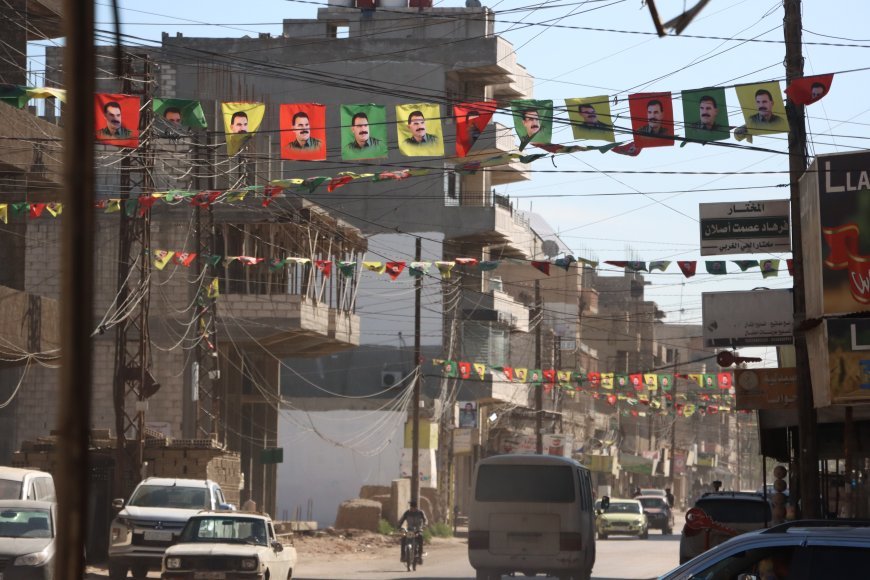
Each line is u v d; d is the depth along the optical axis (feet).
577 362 392.47
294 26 295.89
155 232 206.18
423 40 286.87
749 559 40.11
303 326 207.62
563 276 405.39
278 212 205.87
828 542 39.14
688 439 574.56
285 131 91.09
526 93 310.65
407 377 250.37
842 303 83.25
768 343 111.86
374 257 281.74
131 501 124.88
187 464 156.25
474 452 308.40
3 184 148.97
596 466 395.75
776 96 85.35
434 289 278.87
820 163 85.25
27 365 147.54
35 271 199.82
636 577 138.41
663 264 119.55
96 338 204.85
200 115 90.53
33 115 148.66
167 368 206.39
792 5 92.38
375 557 181.57
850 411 90.12
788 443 118.32
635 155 86.43
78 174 11.07
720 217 110.52
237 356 226.79
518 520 120.26
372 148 91.86
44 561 91.15
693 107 85.87
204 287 199.21
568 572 123.03
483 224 281.13
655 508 299.79
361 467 260.42
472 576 140.36
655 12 19.69
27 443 153.99
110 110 87.71
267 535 101.71
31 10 150.92
